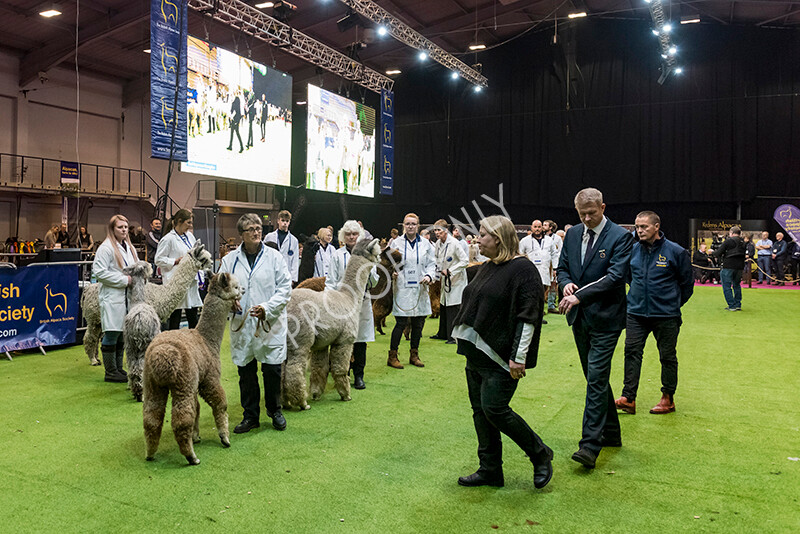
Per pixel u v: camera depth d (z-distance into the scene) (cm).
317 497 308
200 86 1177
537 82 2005
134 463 354
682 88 1839
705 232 1811
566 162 1972
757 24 1766
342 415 458
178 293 515
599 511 294
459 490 319
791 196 1755
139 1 1415
